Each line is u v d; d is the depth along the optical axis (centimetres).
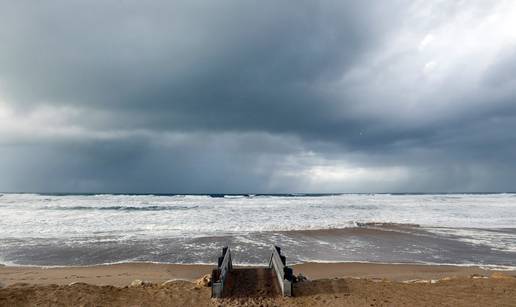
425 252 1694
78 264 1422
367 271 1338
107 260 1486
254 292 834
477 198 6781
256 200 5494
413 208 4056
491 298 782
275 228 2333
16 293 793
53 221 2564
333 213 3356
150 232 2145
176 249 1689
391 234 2180
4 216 2844
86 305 739
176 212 3312
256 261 1466
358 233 2198
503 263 1497
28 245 1758
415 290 842
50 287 845
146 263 1438
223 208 3825
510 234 2223
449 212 3569
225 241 1889
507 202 5325
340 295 805
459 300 770
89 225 2398
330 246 1806
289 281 804
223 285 862
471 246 1844
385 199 6147
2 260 1473
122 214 3081
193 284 913
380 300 772
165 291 837
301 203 4747
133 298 789
